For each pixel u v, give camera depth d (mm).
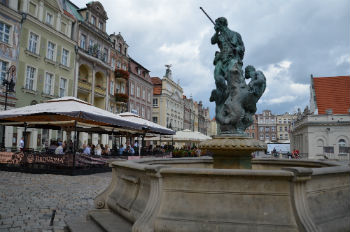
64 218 5234
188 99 70500
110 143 33812
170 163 6477
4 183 9352
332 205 3387
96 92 31016
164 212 3197
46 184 9492
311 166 6176
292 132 57156
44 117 14016
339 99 40156
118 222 4105
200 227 3029
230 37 5941
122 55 37562
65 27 26203
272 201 3027
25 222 4934
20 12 21109
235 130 5410
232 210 3047
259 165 7246
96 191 8414
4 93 19578
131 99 40094
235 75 5461
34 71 22609
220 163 5234
